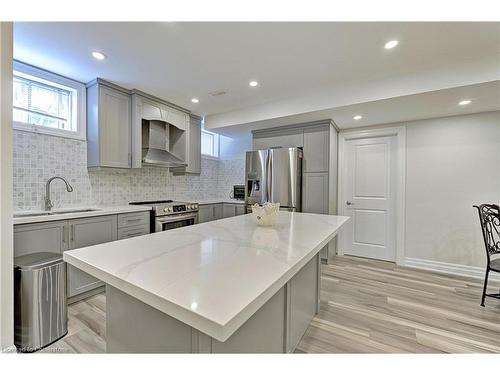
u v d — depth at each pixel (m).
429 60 2.20
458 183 3.08
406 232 3.39
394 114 3.07
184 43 1.97
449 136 3.13
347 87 2.75
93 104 2.71
